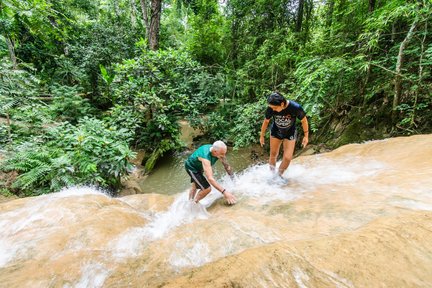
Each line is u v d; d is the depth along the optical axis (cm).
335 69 490
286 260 110
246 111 759
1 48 934
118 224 206
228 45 1166
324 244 120
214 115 941
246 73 903
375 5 557
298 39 838
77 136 504
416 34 416
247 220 182
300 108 245
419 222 127
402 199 173
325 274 100
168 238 174
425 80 425
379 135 495
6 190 427
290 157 270
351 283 96
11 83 588
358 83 568
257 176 308
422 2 376
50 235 185
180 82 911
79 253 160
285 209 195
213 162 253
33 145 518
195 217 230
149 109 853
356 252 111
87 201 250
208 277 106
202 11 1391
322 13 876
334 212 172
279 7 915
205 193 259
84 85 1166
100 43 1224
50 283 132
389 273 98
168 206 290
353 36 602
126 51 1280
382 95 537
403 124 453
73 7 1471
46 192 435
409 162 252
